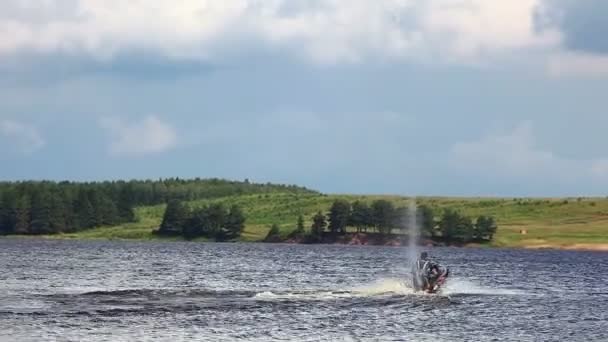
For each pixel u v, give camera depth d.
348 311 118.62
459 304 132.00
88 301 125.00
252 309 118.62
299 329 101.44
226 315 111.88
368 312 117.94
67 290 149.12
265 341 92.88
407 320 111.25
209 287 166.38
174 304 122.75
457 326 107.50
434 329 104.38
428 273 144.38
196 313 113.12
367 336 97.94
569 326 111.88
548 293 167.25
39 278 183.25
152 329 98.69
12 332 93.94
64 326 99.06
